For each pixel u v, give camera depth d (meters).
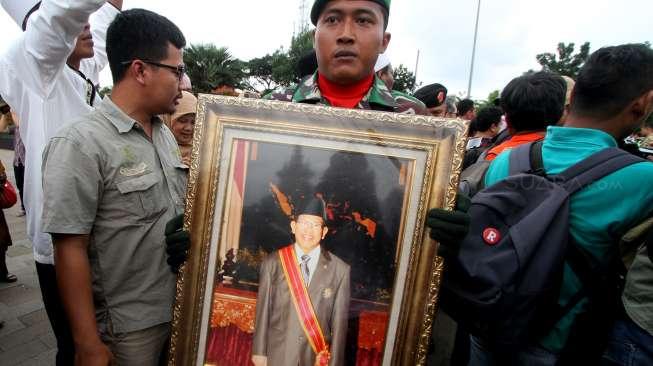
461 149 1.03
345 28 1.32
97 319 1.39
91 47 2.22
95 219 1.32
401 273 1.09
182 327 1.17
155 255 1.39
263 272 1.15
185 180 1.59
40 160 1.94
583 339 1.19
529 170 1.30
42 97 1.94
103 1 1.74
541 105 1.99
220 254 1.16
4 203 3.41
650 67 1.18
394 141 1.07
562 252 1.09
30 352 2.68
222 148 1.15
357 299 1.12
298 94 1.62
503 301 1.07
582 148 1.23
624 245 1.11
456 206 1.08
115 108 1.36
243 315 1.16
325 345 1.13
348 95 1.51
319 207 1.13
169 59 1.38
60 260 1.24
